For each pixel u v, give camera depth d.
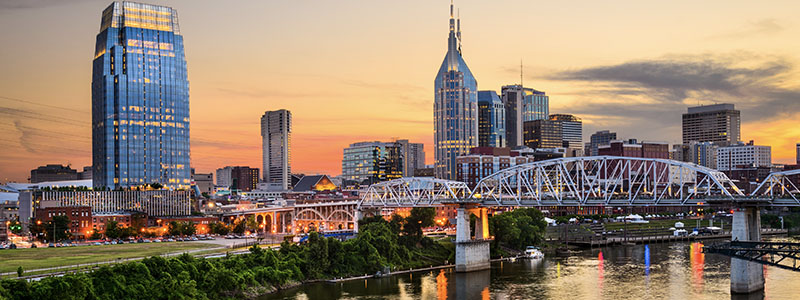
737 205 197.00
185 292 170.00
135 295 162.00
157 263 175.38
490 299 187.38
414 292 199.12
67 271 169.75
